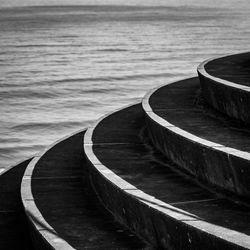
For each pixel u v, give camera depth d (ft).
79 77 153.48
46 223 18.12
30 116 102.17
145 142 24.86
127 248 15.99
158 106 26.84
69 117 100.73
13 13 485.15
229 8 588.09
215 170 17.92
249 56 37.60
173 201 16.67
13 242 19.24
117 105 112.98
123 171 20.31
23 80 149.28
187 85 33.83
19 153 75.36
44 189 22.06
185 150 19.88
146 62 186.09
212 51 215.10
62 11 522.88
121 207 18.11
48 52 217.97
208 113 24.99
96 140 25.41
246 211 15.55
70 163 26.07
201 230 13.98
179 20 400.26
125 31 311.68
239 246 12.78
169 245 15.46
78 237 16.80
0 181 26.68
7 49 227.20
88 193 21.49
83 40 261.85
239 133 20.94
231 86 23.22
